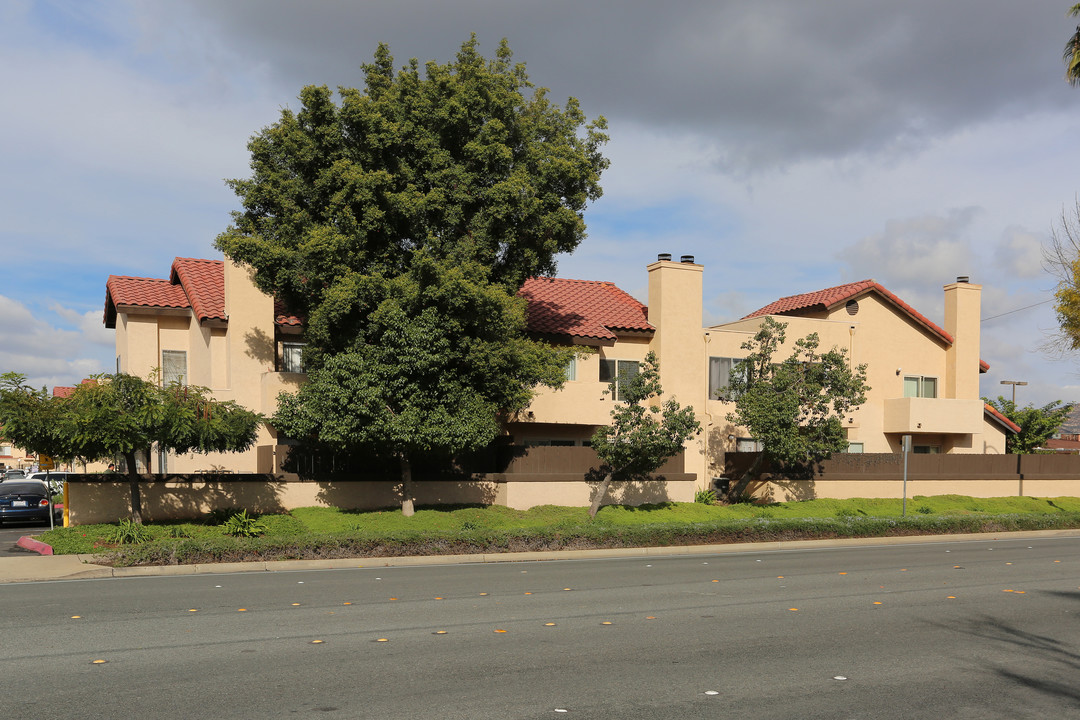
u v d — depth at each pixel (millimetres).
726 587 13141
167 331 26781
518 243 22219
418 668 7730
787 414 25031
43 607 10922
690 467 28328
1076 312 25484
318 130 20703
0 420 17500
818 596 12258
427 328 19750
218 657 8109
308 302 21844
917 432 32625
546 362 23000
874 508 28328
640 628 9711
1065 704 6805
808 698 6883
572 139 23375
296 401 20469
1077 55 23109
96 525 19047
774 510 26391
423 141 21016
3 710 6395
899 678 7566
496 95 21500
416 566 16250
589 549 18734
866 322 33000
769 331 27578
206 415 18844
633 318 29219
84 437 17125
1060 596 12422
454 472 24375
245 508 21328
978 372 34562
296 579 13961
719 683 7316
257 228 21812
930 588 13148
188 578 14109
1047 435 42688
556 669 7738
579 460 25391
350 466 23125
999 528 24172
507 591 12562
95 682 7188
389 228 20828
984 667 8008
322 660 8008
